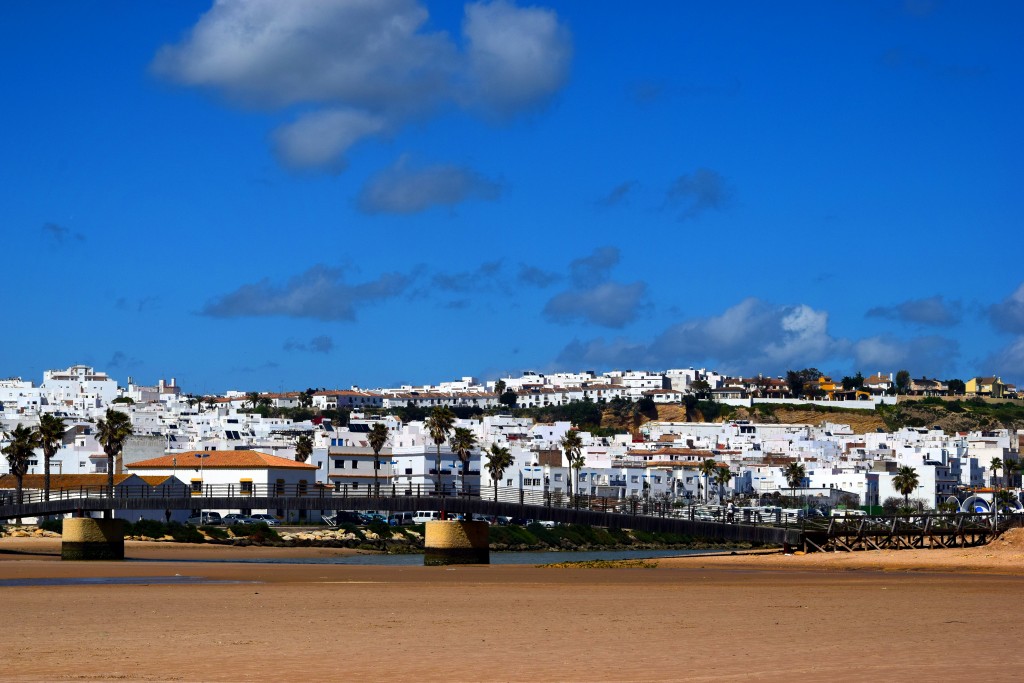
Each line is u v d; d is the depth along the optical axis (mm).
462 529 103688
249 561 115375
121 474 182750
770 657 36406
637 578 80250
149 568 94812
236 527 157250
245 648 38625
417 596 62656
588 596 62625
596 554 149625
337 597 61844
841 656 36594
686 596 62406
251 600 59594
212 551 134750
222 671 33531
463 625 46188
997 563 91188
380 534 168625
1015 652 37500
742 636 42156
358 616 50125
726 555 111375
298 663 35188
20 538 143500
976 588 68375
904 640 40750
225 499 109812
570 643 40062
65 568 93750
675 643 40094
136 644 39719
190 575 84875
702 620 48344
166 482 176875
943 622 47188
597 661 35594
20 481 164000
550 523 176250
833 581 75812
